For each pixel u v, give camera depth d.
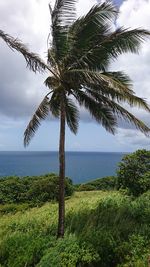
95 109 19.73
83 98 19.36
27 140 19.94
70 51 17.25
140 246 15.96
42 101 19.03
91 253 15.45
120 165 28.66
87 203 26.52
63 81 17.81
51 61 17.67
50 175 45.03
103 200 24.45
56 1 16.61
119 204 23.02
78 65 17.66
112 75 18.27
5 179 43.94
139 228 18.33
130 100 16.23
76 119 21.86
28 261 15.63
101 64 18.38
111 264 15.80
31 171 132.75
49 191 39.25
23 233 18.92
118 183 29.45
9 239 17.56
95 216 20.41
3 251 16.75
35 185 40.16
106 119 20.19
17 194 40.44
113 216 20.39
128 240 17.03
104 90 17.48
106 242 16.16
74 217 20.58
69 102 20.91
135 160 28.33
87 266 15.34
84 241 16.25
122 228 18.25
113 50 17.55
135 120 17.62
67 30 16.89
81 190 48.75
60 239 16.81
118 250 15.91
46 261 14.86
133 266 14.77
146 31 16.64
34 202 38.50
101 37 17.52
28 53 17.00
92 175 117.81
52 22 16.77
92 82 16.84
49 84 18.23
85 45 17.39
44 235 18.09
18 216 27.03
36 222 21.38
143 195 25.08
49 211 26.19
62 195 18.09
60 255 15.21
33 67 17.47
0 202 39.47
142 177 27.97
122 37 17.03
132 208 21.33
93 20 17.30
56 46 17.00
